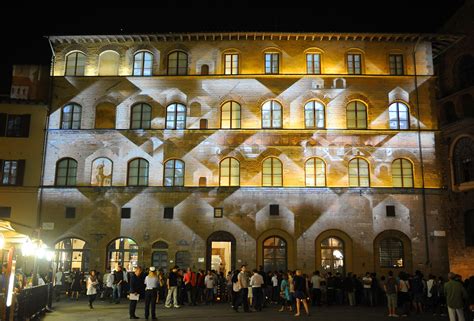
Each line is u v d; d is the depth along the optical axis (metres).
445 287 19.75
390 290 26.41
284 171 39.78
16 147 41.19
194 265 38.69
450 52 47.22
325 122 40.53
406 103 40.91
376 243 38.88
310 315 26.25
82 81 41.94
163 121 41.09
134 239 39.41
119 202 40.00
